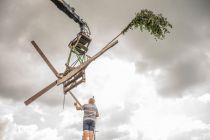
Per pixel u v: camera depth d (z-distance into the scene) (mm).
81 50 10102
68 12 10367
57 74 9695
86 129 7609
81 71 9062
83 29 10375
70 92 8320
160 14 8219
